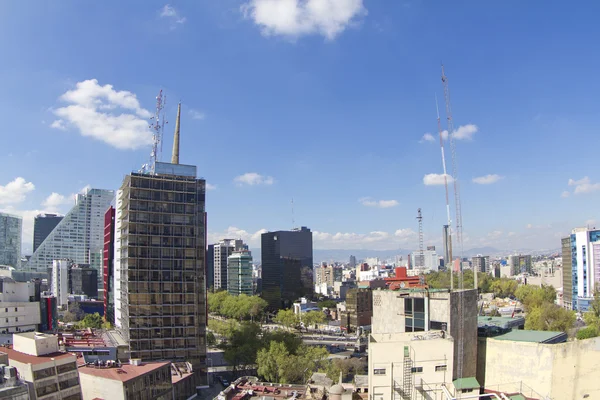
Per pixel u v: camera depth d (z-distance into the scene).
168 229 166.88
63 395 97.00
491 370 91.44
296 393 90.94
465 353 87.50
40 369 93.69
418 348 76.69
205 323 166.88
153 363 126.75
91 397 111.38
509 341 90.12
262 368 150.50
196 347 163.88
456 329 85.94
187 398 140.00
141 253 163.00
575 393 85.94
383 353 75.94
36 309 150.75
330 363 167.00
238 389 94.88
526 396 86.38
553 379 84.88
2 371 69.00
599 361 88.06
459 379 81.88
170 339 161.00
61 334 159.12
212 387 165.50
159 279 163.12
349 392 79.62
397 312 93.38
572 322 199.50
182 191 169.88
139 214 164.25
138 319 158.25
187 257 168.00
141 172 169.50
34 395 91.50
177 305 163.50
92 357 142.50
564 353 85.75
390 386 75.69
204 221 172.75
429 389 76.44
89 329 180.75
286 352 155.62
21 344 103.94
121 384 106.88
